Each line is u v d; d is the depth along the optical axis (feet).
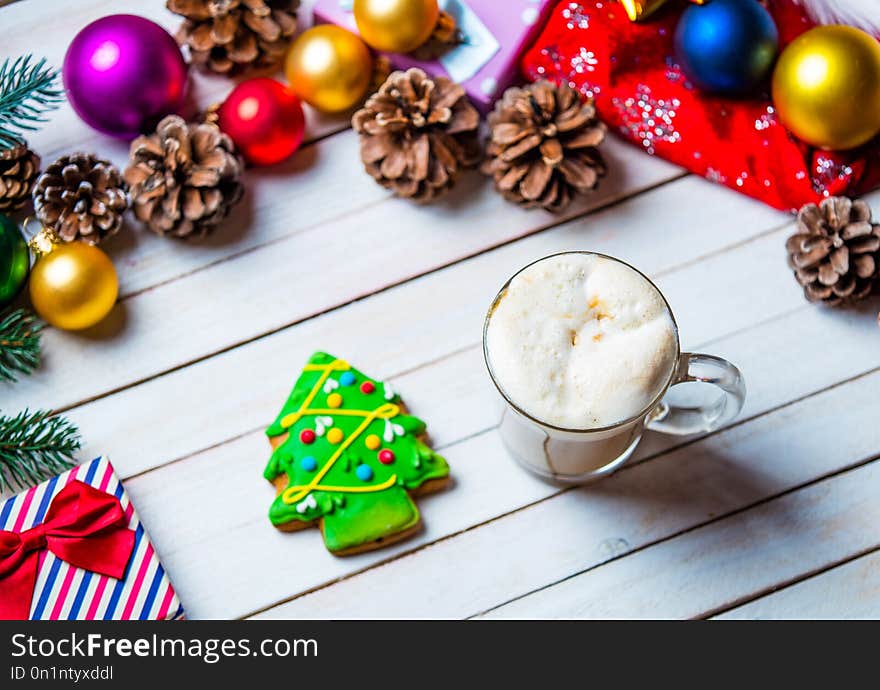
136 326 2.82
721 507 2.73
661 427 2.67
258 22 2.82
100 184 2.76
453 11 2.87
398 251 2.86
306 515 2.68
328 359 2.75
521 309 2.46
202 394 2.79
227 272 2.85
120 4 2.98
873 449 2.75
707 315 2.81
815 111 2.68
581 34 2.84
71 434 2.75
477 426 2.77
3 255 2.67
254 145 2.79
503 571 2.71
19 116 2.72
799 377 2.78
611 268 2.48
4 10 2.97
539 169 2.75
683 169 2.88
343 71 2.78
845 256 2.69
